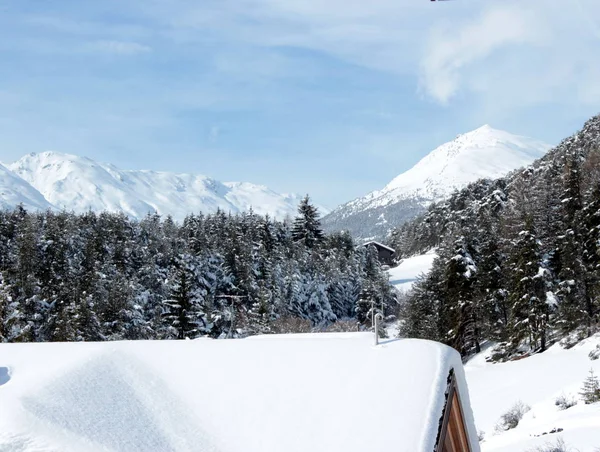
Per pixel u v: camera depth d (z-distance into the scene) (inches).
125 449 317.4
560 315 2050.9
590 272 2036.2
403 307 3745.1
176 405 377.4
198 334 2380.7
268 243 4596.5
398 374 362.6
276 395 371.2
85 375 394.0
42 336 2315.5
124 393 383.2
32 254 3009.4
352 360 393.4
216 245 4057.6
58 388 367.9
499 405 1304.1
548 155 5767.7
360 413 335.6
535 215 2819.9
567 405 1047.6
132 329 2513.5
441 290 2741.1
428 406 326.0
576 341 1855.3
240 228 4608.8
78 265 3260.3
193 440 341.7
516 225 2869.1
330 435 324.5
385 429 316.2
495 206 4443.9
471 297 2452.0
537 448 765.3
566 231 2230.6
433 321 2753.4
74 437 317.7
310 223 5022.1
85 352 442.6
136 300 2881.4
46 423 323.9
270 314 2849.4
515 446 840.3
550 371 1503.4
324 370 388.5
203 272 3563.0
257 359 416.8
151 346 452.4
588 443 728.3
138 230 4156.0
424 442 300.7
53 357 440.5
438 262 2955.2
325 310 3742.6
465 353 2546.8
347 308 4195.4
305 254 4424.2
